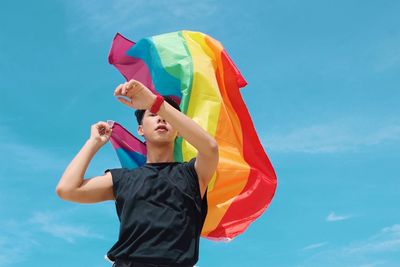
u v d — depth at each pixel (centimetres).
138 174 325
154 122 347
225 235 461
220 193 459
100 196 329
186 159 437
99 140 337
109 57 488
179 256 294
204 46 498
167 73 478
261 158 473
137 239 297
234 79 486
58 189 317
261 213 468
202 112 463
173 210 306
